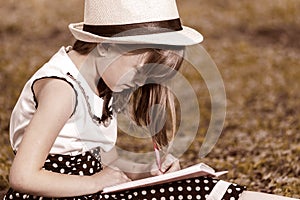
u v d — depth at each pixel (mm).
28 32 13461
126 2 3531
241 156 7094
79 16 14422
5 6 14930
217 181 3709
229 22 14789
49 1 15266
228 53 12375
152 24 3523
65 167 3619
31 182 3336
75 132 3592
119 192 3645
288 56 12477
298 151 6984
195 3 16281
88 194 3539
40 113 3406
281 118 8836
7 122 8133
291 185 5832
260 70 11320
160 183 3611
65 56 3645
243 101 9594
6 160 6465
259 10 15625
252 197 3684
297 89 10289
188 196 3645
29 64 11227
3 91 9625
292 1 16016
